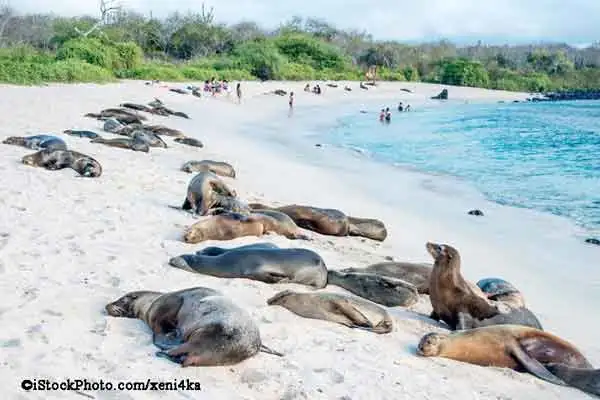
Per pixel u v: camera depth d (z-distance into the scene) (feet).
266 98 180.75
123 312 24.54
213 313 21.44
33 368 19.19
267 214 41.06
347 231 44.68
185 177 56.24
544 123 149.38
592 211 58.13
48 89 124.67
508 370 24.18
